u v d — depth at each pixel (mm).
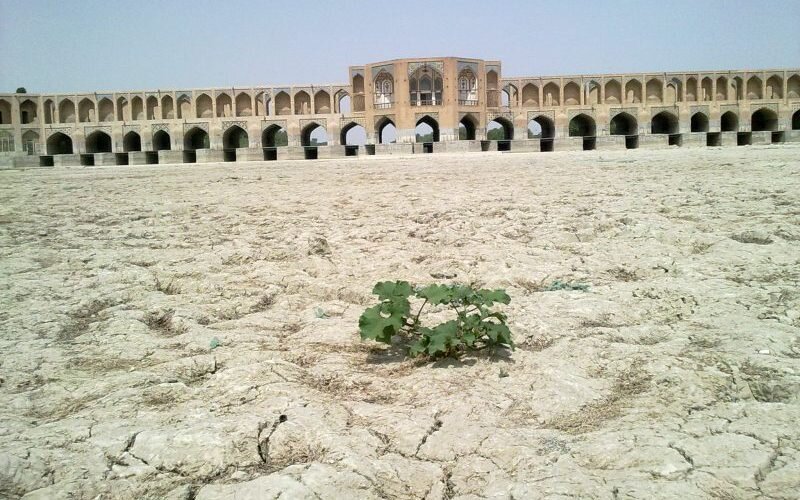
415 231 8008
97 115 50219
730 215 7980
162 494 2531
